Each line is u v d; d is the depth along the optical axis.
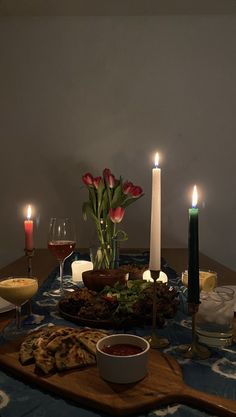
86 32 2.57
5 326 1.00
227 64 2.59
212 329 0.89
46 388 0.69
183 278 1.21
